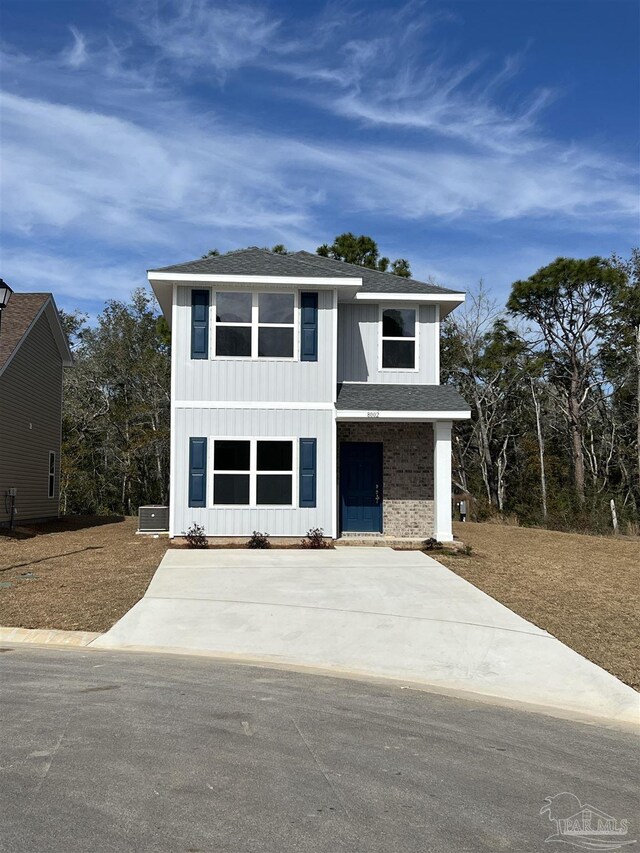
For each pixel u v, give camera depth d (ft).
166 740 18.37
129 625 32.55
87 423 136.26
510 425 125.80
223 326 55.57
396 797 15.26
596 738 20.24
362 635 31.19
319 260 68.59
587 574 45.65
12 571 44.11
